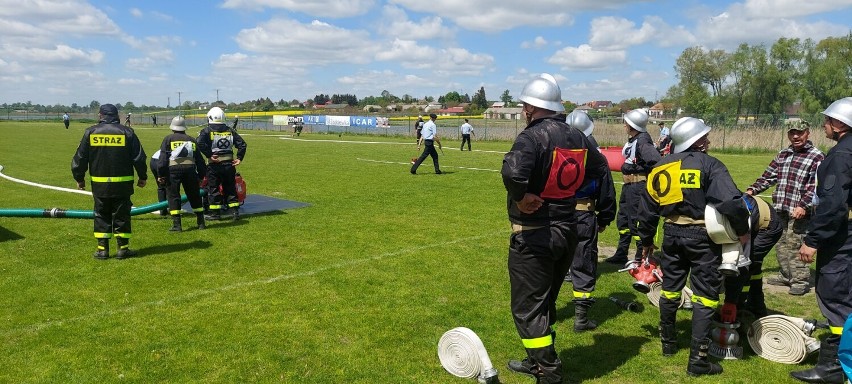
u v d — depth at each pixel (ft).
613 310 19.24
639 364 15.02
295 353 15.33
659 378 14.23
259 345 15.79
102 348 15.46
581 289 17.29
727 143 98.78
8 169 59.67
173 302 19.15
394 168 62.80
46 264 23.49
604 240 29.68
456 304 19.33
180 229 29.91
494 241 28.30
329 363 14.78
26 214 29.17
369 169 61.57
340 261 24.44
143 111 396.16
